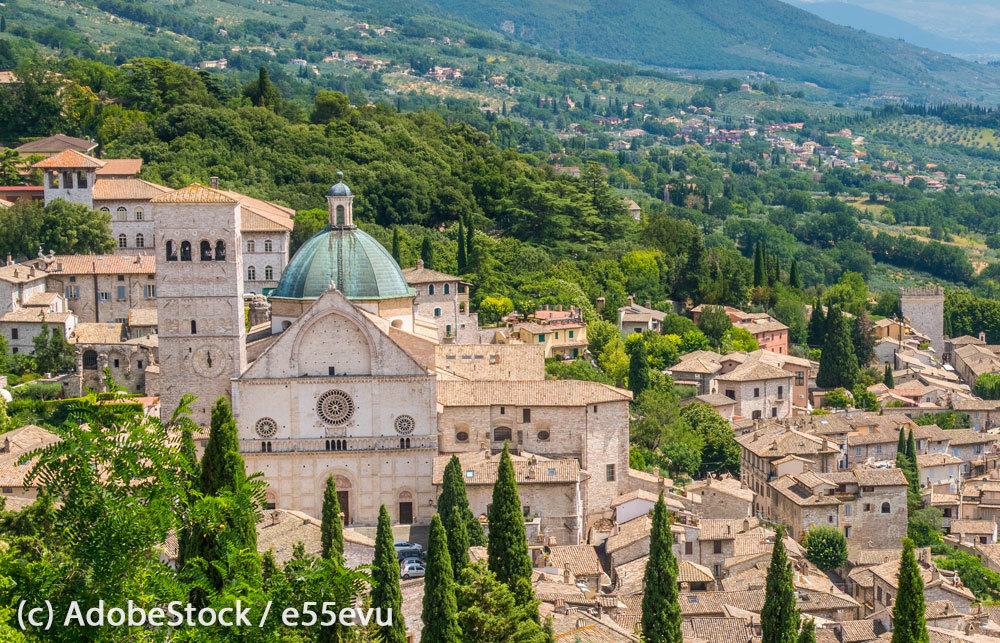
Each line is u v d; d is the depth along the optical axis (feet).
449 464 578.66
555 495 599.16
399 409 608.19
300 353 603.67
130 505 213.05
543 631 398.42
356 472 607.78
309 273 627.87
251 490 234.17
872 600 618.03
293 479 606.55
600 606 505.25
